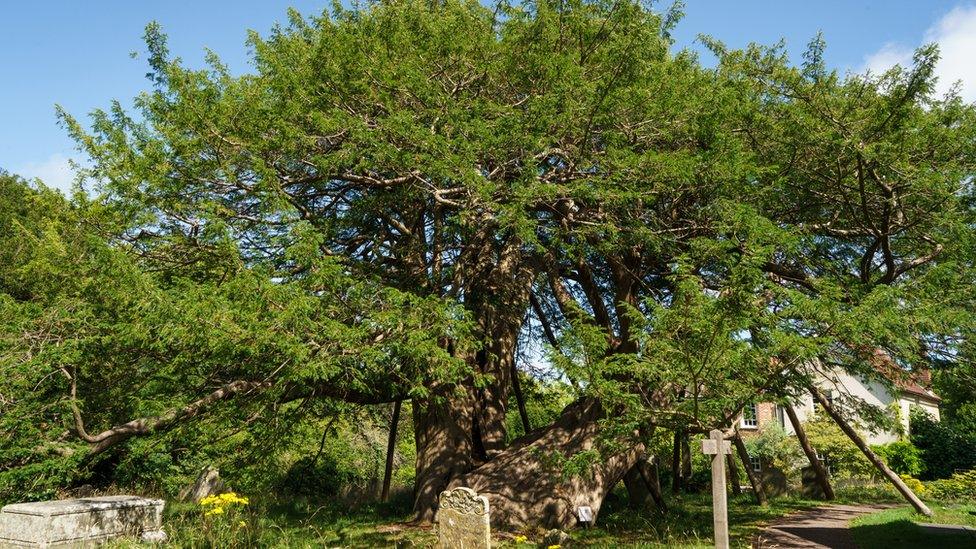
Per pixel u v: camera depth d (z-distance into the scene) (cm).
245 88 1348
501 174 1335
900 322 958
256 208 1366
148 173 1146
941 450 3130
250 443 1212
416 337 1070
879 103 1275
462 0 1655
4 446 988
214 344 940
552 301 2220
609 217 1373
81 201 1248
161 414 1112
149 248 1267
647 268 1700
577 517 1414
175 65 1257
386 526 1434
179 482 1994
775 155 1437
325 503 1906
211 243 1204
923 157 1330
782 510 1744
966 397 1432
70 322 1104
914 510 1556
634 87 1327
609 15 1392
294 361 978
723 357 909
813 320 961
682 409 959
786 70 1361
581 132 1338
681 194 1362
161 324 973
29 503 1045
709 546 1128
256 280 998
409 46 1401
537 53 1404
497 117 1361
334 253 1497
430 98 1303
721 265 1347
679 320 919
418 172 1266
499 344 1691
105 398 1179
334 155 1259
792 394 982
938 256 1363
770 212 1511
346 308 1123
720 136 1306
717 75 1535
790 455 2911
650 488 1731
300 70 1341
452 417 1595
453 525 995
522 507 1411
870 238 1484
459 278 1628
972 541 1116
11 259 2183
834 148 1292
